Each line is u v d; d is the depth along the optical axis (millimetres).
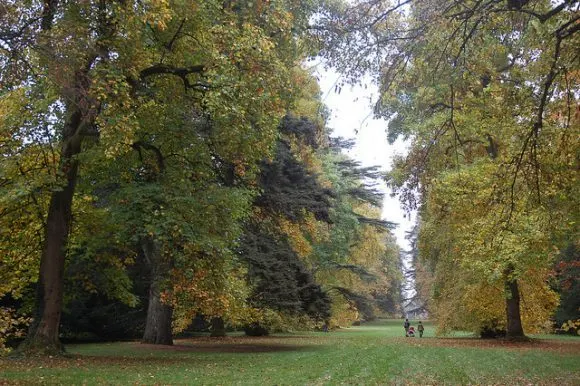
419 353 18469
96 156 13211
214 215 14680
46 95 12602
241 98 13352
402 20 10266
